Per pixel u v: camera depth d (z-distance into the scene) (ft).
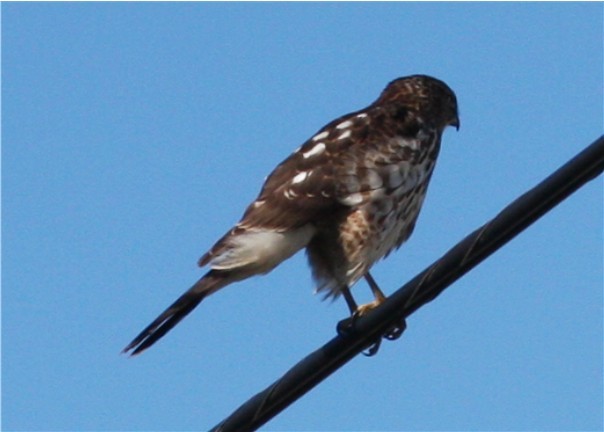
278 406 36.94
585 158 32.40
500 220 33.91
